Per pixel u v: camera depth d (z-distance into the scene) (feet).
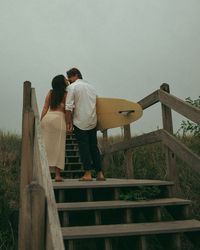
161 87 16.01
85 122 15.74
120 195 13.80
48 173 6.86
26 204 6.03
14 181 22.85
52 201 6.05
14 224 16.58
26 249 5.95
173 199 13.51
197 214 18.40
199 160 12.30
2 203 17.54
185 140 23.89
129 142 19.99
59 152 16.16
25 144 10.95
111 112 17.22
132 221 12.21
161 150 25.03
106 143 26.25
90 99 16.08
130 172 20.45
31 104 14.35
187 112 12.94
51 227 5.50
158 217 12.41
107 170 25.71
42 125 16.38
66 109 15.75
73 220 12.44
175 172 14.93
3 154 27.37
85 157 15.65
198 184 20.52
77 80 16.48
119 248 12.89
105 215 12.84
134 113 17.47
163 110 15.65
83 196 13.99
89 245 14.44
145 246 10.62
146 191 13.60
